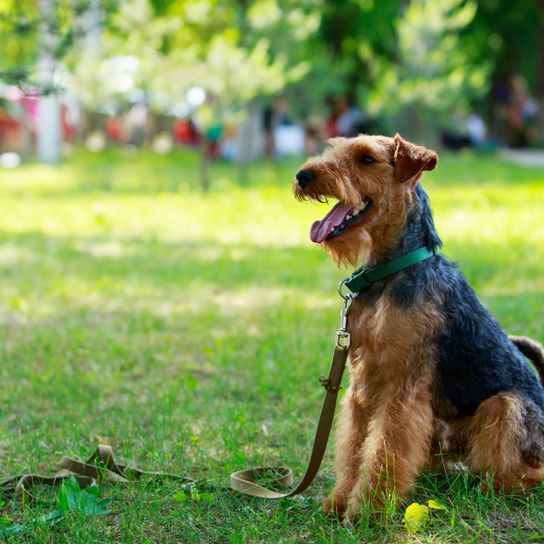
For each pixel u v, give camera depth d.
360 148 4.16
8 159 30.42
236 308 8.66
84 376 6.33
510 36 40.62
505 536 3.71
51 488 4.32
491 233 12.42
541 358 4.61
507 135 38.53
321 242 4.14
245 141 23.80
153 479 4.33
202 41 19.34
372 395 4.09
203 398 5.89
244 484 4.23
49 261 11.39
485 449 4.05
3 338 7.50
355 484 4.07
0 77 7.02
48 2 7.33
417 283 4.02
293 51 22.77
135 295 9.30
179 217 15.75
